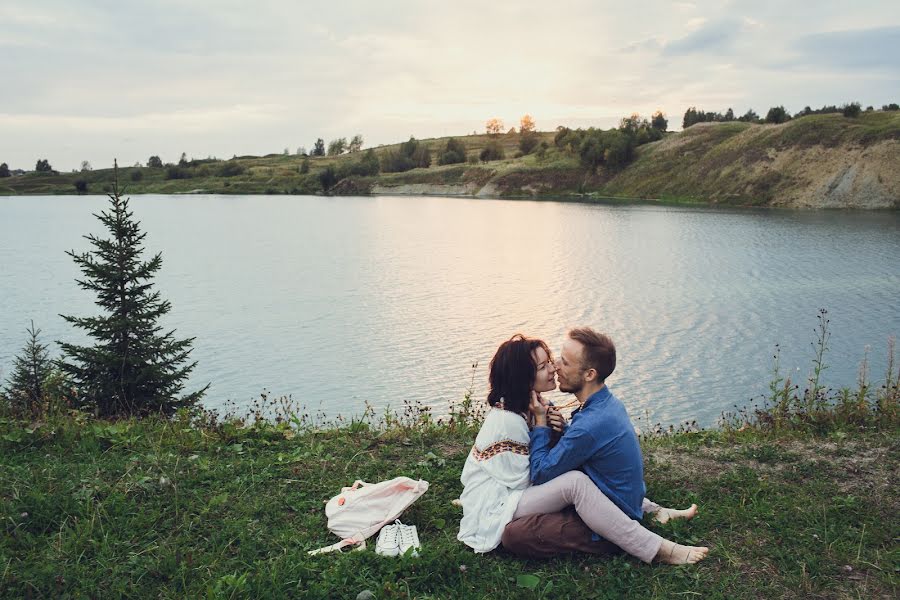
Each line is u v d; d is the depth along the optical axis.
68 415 8.31
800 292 41.25
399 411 21.08
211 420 7.99
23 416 8.51
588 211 111.38
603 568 4.57
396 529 4.91
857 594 4.27
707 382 24.22
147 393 15.10
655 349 28.77
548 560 4.67
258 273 54.47
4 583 4.18
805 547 4.83
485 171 174.75
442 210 124.62
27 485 5.59
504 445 4.80
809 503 5.55
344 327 33.94
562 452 4.59
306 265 59.25
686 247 64.38
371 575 4.39
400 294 44.09
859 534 5.01
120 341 15.16
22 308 39.72
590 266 55.69
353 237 82.75
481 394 22.92
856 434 7.50
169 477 5.86
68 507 5.21
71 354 14.89
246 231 91.69
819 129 113.69
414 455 6.89
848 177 100.31
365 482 6.08
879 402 8.53
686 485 6.14
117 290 15.33
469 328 33.50
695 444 7.46
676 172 130.38
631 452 4.66
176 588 4.29
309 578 4.37
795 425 8.36
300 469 6.27
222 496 5.48
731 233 73.25
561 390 4.86
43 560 4.49
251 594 4.13
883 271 47.91
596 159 153.25
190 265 59.38
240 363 27.20
